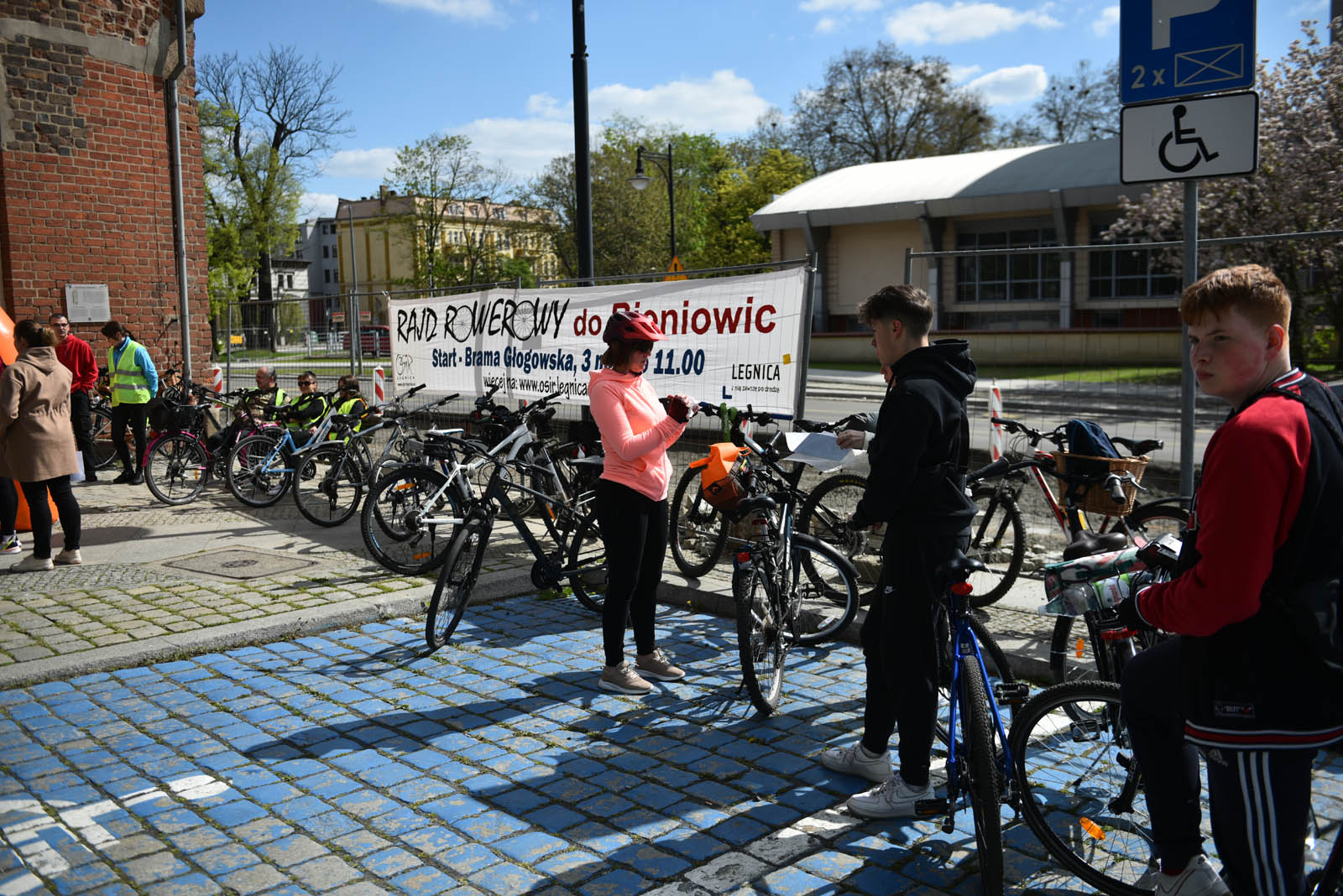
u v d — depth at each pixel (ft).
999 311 94.63
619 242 147.84
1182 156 15.57
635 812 11.55
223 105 151.94
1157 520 17.38
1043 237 91.76
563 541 19.99
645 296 24.79
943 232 97.30
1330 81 49.90
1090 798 9.90
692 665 16.90
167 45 39.37
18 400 21.76
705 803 11.78
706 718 14.48
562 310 27.45
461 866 10.30
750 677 14.08
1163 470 22.40
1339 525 6.68
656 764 12.87
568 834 11.02
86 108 37.50
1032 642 16.49
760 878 10.08
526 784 12.30
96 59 37.58
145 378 35.47
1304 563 6.72
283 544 25.41
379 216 177.27
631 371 15.60
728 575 21.61
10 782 12.28
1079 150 94.79
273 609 19.24
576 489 22.97
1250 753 6.93
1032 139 148.66
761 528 16.61
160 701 15.10
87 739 13.64
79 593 20.49
